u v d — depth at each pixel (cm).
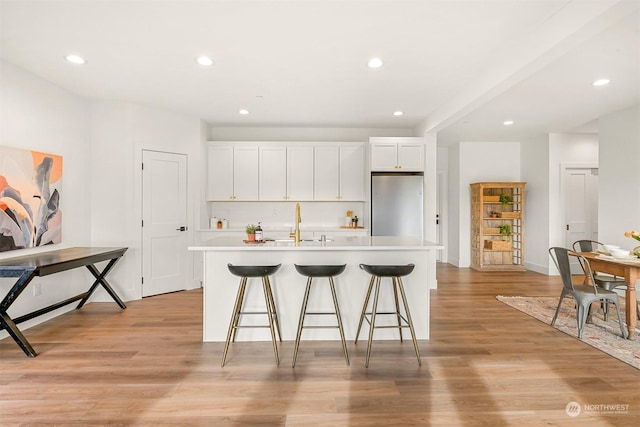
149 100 424
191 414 197
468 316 374
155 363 260
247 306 308
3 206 302
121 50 288
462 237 678
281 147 548
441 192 730
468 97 366
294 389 224
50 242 358
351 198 552
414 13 233
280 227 569
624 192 443
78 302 407
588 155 597
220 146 543
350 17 238
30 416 193
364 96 407
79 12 232
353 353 280
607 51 282
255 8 228
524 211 658
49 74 338
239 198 545
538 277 579
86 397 213
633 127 432
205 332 304
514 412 199
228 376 241
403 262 313
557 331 329
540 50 249
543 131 581
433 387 227
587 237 600
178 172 486
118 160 427
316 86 373
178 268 487
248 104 441
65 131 382
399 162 521
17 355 273
